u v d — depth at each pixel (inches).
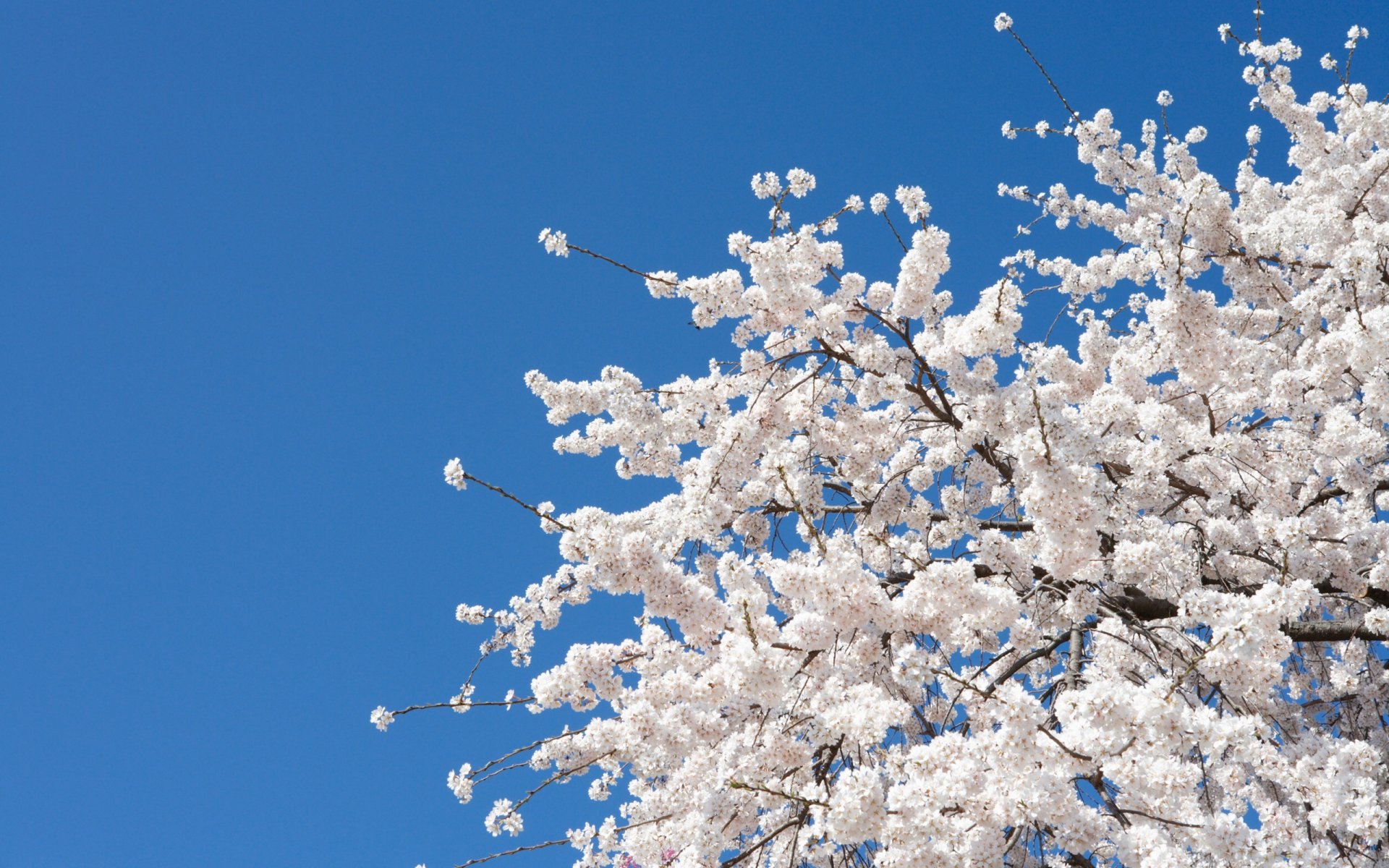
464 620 262.5
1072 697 138.2
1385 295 249.9
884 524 254.4
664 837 212.8
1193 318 236.5
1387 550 239.6
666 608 178.4
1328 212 294.5
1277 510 258.7
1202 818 147.2
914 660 143.9
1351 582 244.2
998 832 148.7
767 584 269.4
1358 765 162.1
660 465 277.0
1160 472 238.8
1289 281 306.7
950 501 268.8
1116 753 135.5
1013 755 138.6
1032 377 175.2
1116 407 236.1
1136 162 374.9
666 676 195.0
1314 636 243.0
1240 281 280.2
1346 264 228.5
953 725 212.7
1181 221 247.3
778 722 191.3
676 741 186.4
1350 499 274.7
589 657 189.2
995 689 141.4
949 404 252.8
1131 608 245.8
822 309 243.1
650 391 249.8
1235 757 187.8
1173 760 144.3
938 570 170.2
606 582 179.6
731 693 194.4
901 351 241.6
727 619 179.3
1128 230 332.8
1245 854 139.4
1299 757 172.7
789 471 171.6
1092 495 178.4
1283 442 262.7
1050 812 141.0
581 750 232.5
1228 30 350.9
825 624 177.6
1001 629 180.2
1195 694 195.8
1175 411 241.8
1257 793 192.2
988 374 221.3
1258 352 284.4
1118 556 193.2
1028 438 170.1
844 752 187.8
